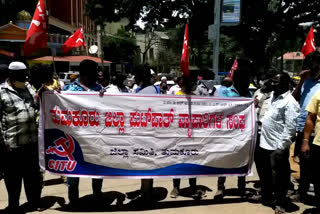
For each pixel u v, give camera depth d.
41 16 3.92
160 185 5.04
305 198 4.34
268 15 23.34
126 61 45.56
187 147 4.12
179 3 23.36
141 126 4.04
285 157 3.94
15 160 3.75
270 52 31.47
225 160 4.21
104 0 22.81
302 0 22.80
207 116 4.14
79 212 3.90
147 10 23.84
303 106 4.37
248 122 4.23
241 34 24.30
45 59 20.19
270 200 4.21
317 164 3.68
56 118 3.97
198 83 5.25
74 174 3.99
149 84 4.37
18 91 3.78
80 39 6.93
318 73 4.15
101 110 3.98
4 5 25.61
